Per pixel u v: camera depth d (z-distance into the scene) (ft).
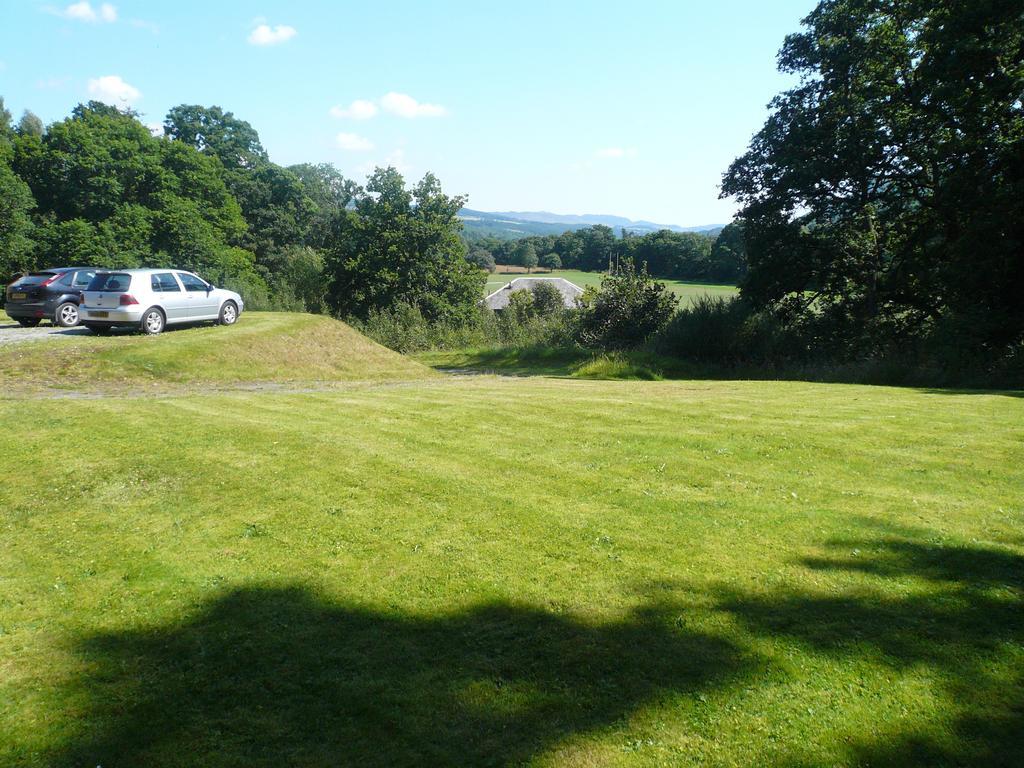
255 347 58.08
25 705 10.75
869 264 92.22
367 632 12.55
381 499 19.19
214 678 11.33
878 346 78.23
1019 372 52.90
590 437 26.11
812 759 9.11
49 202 155.84
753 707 10.17
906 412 31.17
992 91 66.28
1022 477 20.56
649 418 29.81
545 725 9.95
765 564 14.80
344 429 27.78
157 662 11.84
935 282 78.33
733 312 90.94
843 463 22.22
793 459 22.71
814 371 72.79
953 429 26.96
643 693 10.56
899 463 22.12
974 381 53.57
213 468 22.21
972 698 10.28
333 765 9.29
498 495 19.33
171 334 58.44
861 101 81.10
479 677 11.12
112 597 14.14
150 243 157.38
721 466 21.97
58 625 13.12
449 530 16.94
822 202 88.84
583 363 87.61
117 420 29.45
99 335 58.80
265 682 11.18
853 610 12.85
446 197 169.27
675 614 12.82
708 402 34.63
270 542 16.55
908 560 14.88
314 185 302.66
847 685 10.64
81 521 18.22
